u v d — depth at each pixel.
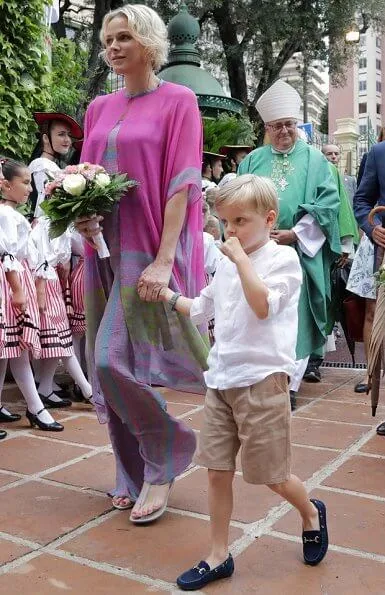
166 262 2.86
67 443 4.05
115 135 2.89
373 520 2.95
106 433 4.26
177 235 2.88
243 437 2.37
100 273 3.08
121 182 2.80
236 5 13.08
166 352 2.99
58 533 2.83
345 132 15.58
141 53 2.85
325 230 4.96
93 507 3.10
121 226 2.91
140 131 2.86
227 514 2.44
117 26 2.83
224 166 7.98
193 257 3.01
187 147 2.86
